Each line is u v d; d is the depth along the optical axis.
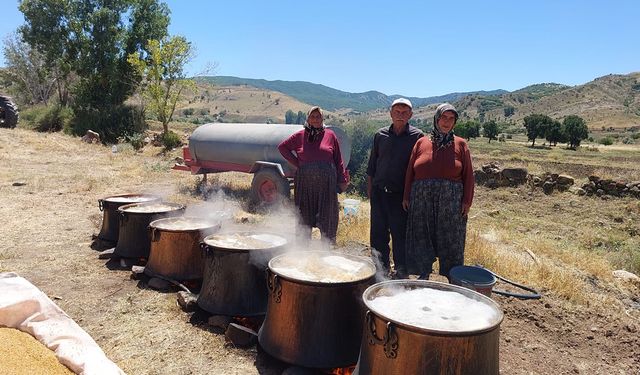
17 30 29.42
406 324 2.32
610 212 14.88
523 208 15.91
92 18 27.89
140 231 5.31
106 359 3.03
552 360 4.01
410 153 4.67
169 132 21.50
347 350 3.15
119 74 28.81
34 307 3.30
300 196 5.07
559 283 5.75
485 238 8.37
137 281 4.94
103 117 25.48
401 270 4.82
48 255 5.80
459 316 2.57
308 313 3.10
